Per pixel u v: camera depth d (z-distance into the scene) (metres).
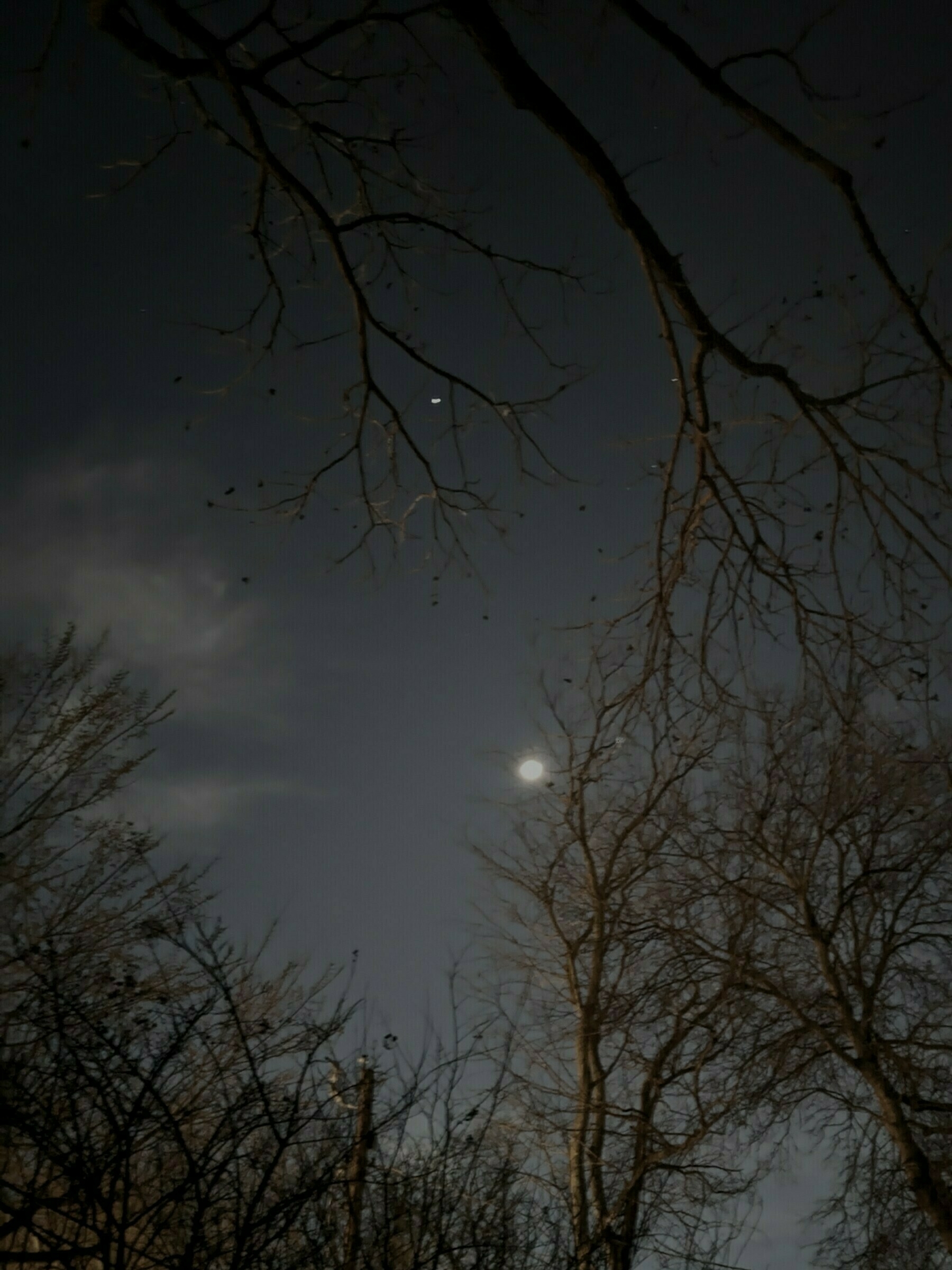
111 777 8.61
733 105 4.19
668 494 5.27
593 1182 11.10
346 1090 6.24
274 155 4.65
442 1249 6.03
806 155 4.16
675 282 4.60
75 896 7.69
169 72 4.41
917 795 13.74
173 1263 5.32
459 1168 6.55
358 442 5.62
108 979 6.48
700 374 4.89
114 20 4.23
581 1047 13.31
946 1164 12.85
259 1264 5.41
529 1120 11.69
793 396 4.91
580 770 7.16
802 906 14.34
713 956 14.05
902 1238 13.17
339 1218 6.11
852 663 5.25
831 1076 14.35
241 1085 5.92
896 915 14.76
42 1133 5.12
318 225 4.88
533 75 4.26
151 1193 5.83
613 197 4.47
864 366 5.16
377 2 4.35
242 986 7.35
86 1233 5.68
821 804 13.88
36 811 8.20
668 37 4.10
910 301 4.27
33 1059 5.65
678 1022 13.60
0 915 7.25
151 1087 5.28
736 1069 13.65
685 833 14.15
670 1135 12.30
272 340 5.53
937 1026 14.34
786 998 13.73
